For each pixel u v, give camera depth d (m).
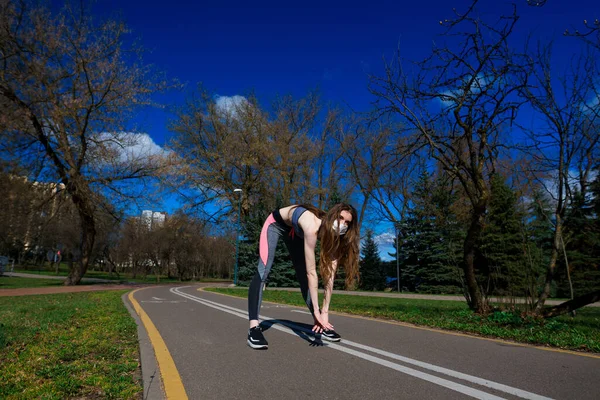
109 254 55.25
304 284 4.87
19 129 19.41
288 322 6.95
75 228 45.94
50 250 60.34
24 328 6.14
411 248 30.83
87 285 26.50
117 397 3.10
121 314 7.98
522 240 8.07
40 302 11.88
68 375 3.58
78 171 21.45
